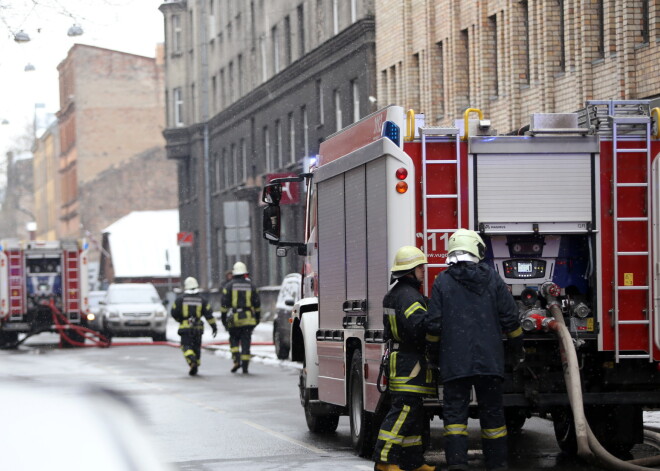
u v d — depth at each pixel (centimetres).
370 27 7625
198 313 4600
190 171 13212
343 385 2353
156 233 16200
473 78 5953
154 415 3125
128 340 8044
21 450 695
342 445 2506
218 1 12044
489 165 2038
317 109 8906
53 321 7200
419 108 6775
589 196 2055
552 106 5116
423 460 1938
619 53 4475
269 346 6644
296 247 2888
